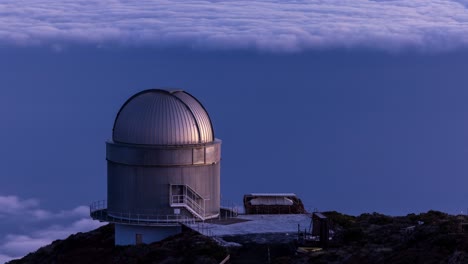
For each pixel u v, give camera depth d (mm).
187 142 71875
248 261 60938
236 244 64438
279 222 72000
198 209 72375
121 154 72125
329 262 58594
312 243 63969
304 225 70500
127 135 72250
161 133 71562
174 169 71688
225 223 71625
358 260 57719
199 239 65250
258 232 68125
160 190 71688
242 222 72062
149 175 71625
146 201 71750
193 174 72125
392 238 61781
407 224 66688
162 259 63812
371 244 60844
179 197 71938
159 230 71812
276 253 62688
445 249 55062
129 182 72000
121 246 70875
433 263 53469
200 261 60500
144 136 71625
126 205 72250
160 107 72125
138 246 67438
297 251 62375
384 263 55938
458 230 57938
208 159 72812
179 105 72500
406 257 55094
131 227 72250
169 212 71812
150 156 71375
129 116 72562
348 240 63781
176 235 69938
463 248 54219
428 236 58062
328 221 65000
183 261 61781
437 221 62062
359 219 71312
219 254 61594
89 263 68938
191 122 72250
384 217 69750
